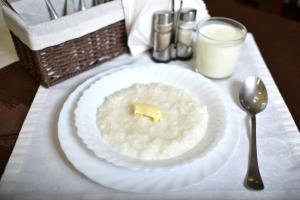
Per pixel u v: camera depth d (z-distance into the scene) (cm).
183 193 35
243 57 57
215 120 43
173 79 50
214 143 38
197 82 49
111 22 50
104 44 52
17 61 55
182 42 54
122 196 35
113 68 51
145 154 37
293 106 48
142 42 55
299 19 122
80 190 35
